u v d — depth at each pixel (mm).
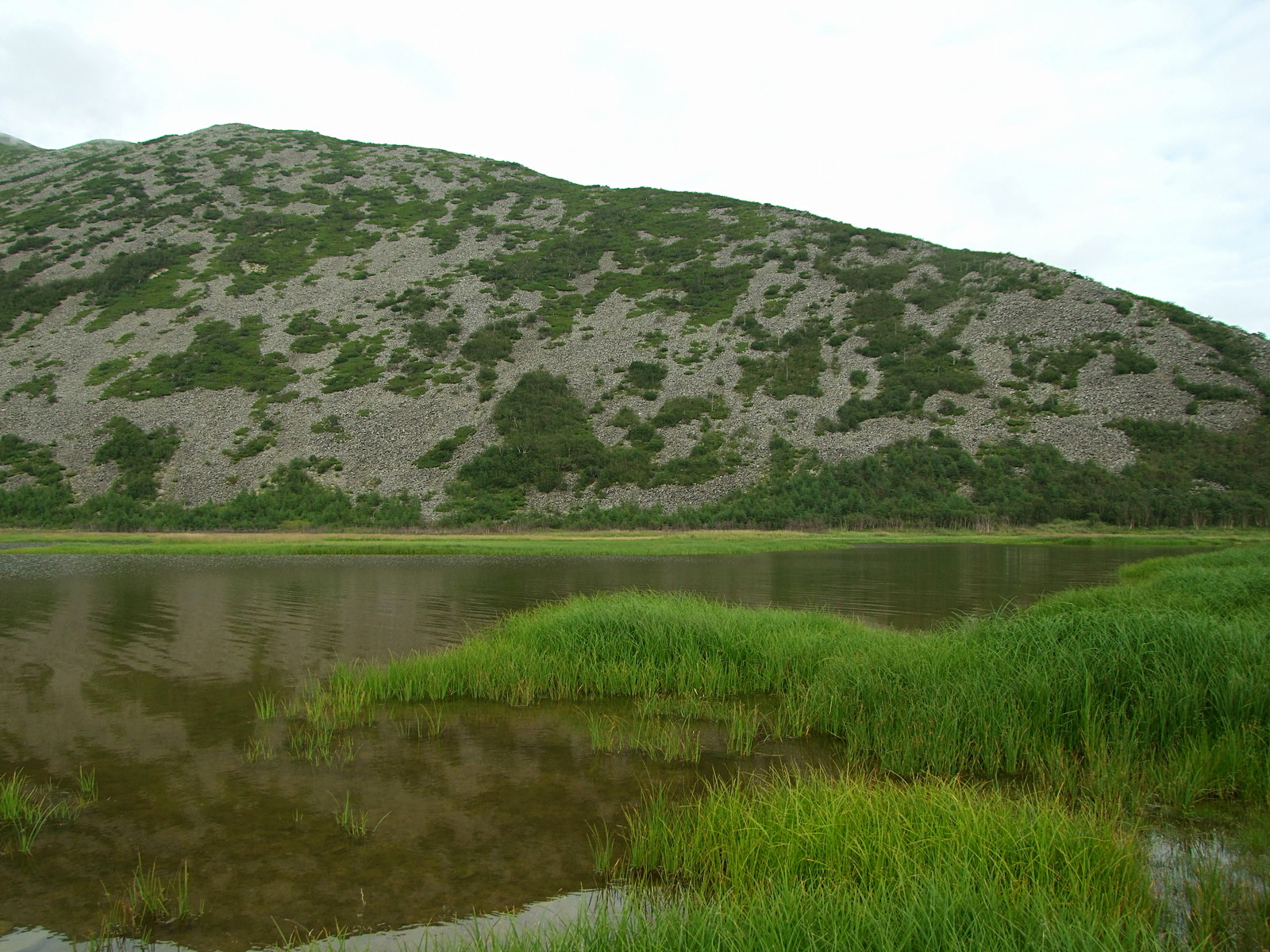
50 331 101562
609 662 14297
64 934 6254
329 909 6633
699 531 66750
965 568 38625
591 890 6941
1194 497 71875
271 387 90000
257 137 182125
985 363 95875
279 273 120062
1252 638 11172
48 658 16641
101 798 9023
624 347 102500
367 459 78500
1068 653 11281
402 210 147250
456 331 104812
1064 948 4902
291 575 34500
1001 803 7492
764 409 88062
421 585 30484
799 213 148375
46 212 137000
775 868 6520
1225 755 9180
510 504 72500
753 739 11273
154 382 89750
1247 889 6500
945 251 126312
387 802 8977
